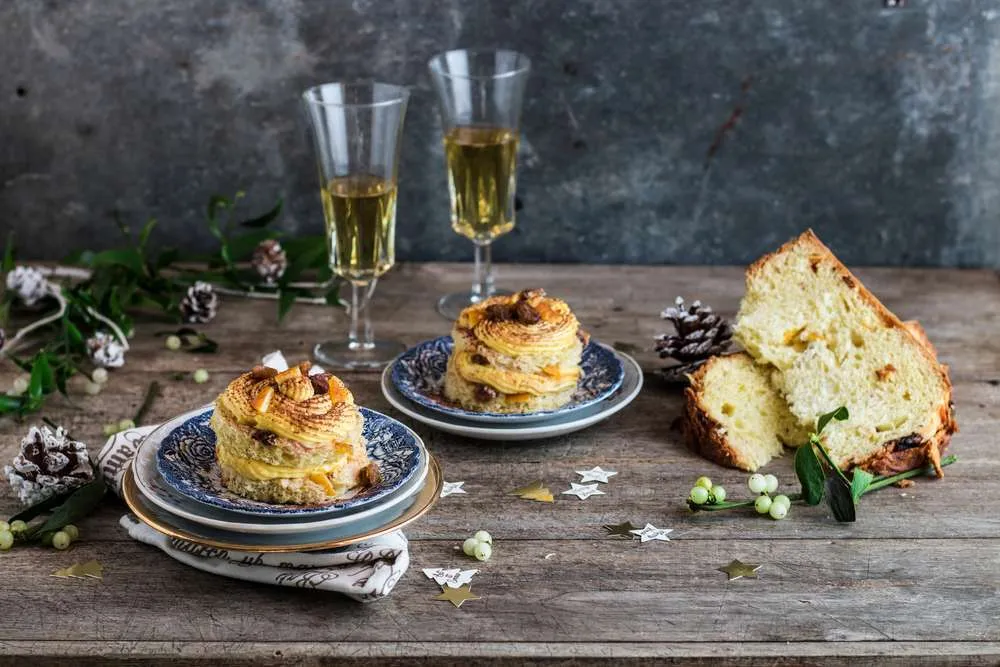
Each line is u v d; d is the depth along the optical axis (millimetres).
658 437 1049
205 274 1291
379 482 911
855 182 1370
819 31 1324
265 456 887
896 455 983
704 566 909
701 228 1388
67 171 1371
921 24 1322
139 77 1343
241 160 1371
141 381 1126
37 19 1324
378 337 1208
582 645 844
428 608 872
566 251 1400
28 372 1149
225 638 849
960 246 1389
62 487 946
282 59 1339
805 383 1013
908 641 850
